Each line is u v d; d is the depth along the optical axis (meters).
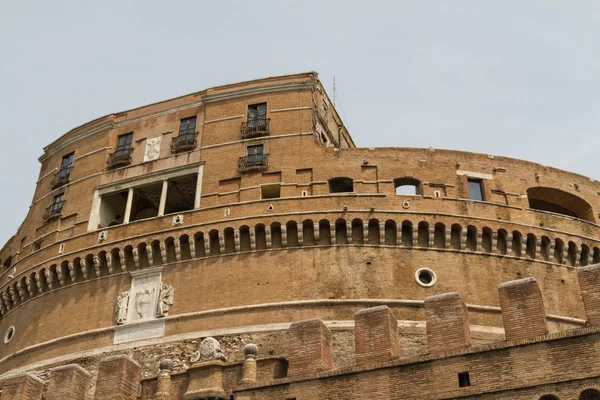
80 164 61.91
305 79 58.25
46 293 56.81
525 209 53.06
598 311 27.53
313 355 31.50
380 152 54.34
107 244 54.94
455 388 28.09
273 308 48.94
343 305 48.56
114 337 51.38
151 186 58.38
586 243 52.94
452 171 53.88
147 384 38.00
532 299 28.78
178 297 51.25
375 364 29.94
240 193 53.91
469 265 50.41
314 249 50.94
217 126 57.84
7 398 35.66
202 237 52.69
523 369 27.30
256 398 31.56
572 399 26.05
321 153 54.56
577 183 56.41
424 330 47.31
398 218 51.19
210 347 46.28
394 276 49.62
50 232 59.09
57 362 52.09
